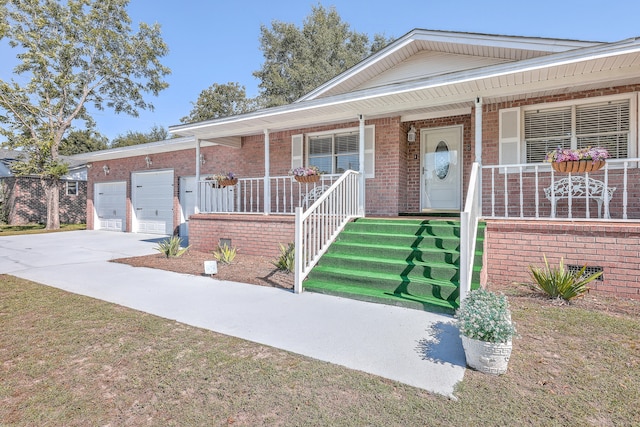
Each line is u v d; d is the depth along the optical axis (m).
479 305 2.94
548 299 4.58
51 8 18.00
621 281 4.74
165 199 14.05
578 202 6.42
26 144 17.17
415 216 8.26
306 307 4.44
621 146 6.21
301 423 2.18
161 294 5.12
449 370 2.82
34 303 4.70
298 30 29.84
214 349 3.24
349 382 2.65
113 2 19.14
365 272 5.27
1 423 2.19
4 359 3.06
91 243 11.45
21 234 14.77
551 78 5.56
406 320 3.94
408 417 2.22
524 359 2.99
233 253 7.50
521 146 6.92
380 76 9.06
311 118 7.96
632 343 3.28
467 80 5.58
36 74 18.03
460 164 8.36
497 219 5.70
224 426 2.16
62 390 2.56
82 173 23.53
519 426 2.13
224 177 9.18
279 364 2.94
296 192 9.75
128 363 2.98
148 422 2.20
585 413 2.25
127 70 20.34
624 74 5.18
